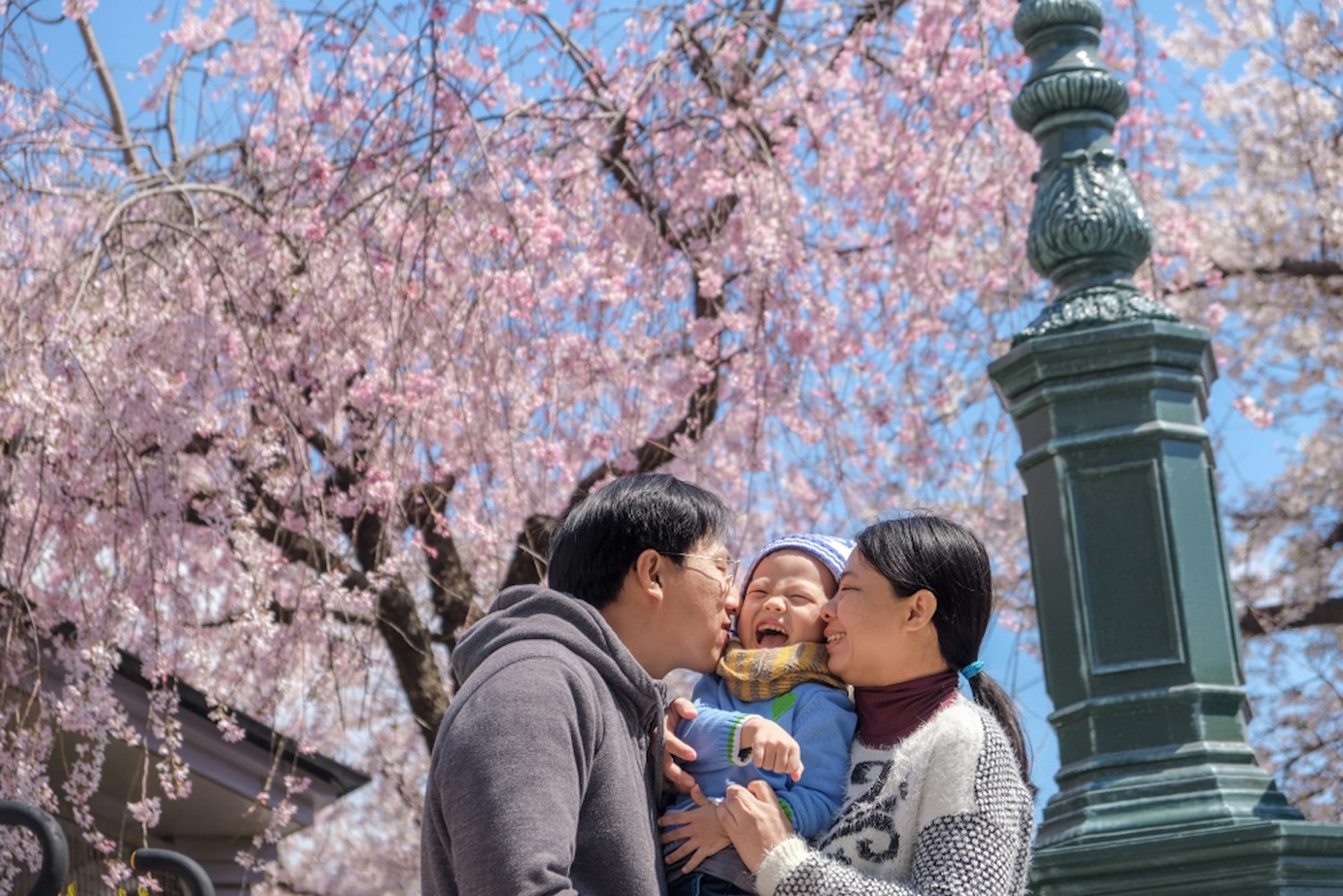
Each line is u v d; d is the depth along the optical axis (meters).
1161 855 3.82
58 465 6.98
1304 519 12.07
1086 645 4.25
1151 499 4.30
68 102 7.87
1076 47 4.86
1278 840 3.73
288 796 7.80
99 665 6.88
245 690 8.52
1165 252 10.06
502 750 1.99
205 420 7.14
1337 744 11.75
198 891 2.82
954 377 9.78
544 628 2.18
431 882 2.11
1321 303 12.00
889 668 2.33
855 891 2.09
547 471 7.59
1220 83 11.99
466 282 7.46
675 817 2.23
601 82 8.37
